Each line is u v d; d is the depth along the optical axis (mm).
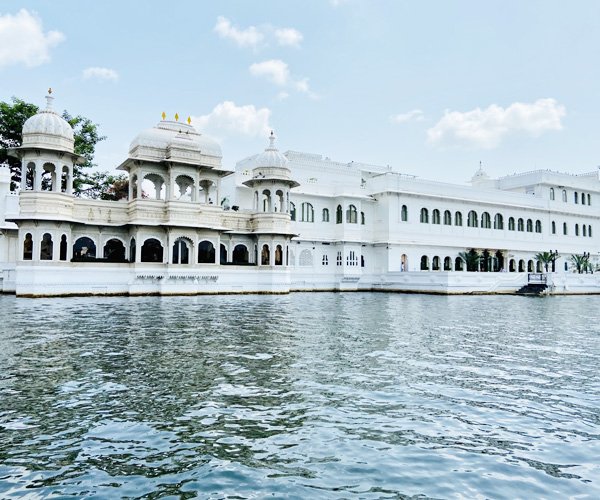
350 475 5059
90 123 43500
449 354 11383
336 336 13703
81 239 31406
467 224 50219
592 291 45750
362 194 45438
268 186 36875
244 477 4969
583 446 5891
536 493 4738
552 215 56688
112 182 45406
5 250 32312
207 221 33812
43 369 9125
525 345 12938
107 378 8539
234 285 34562
